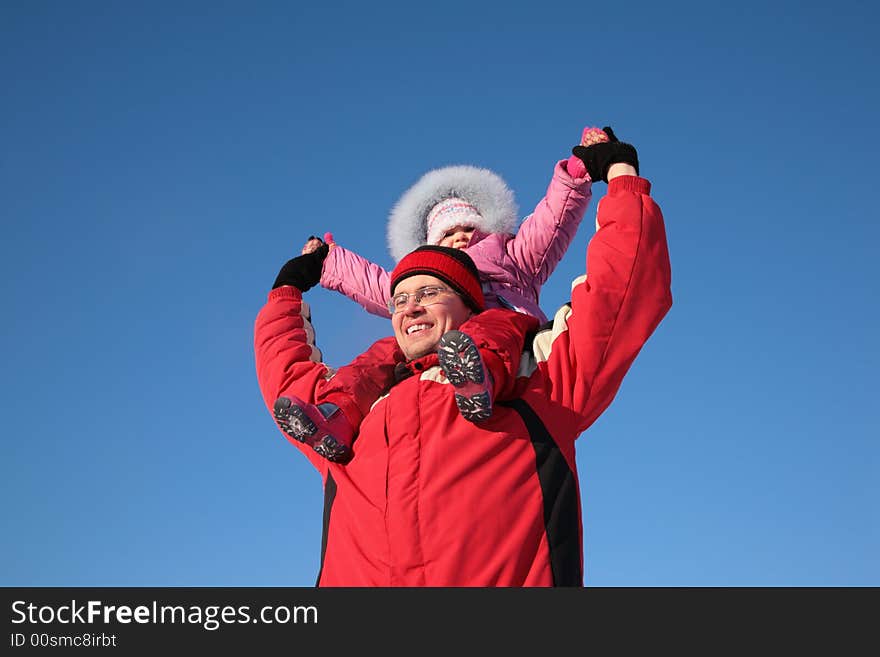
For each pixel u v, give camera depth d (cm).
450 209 637
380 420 390
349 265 655
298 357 479
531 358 420
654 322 410
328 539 383
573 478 377
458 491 358
